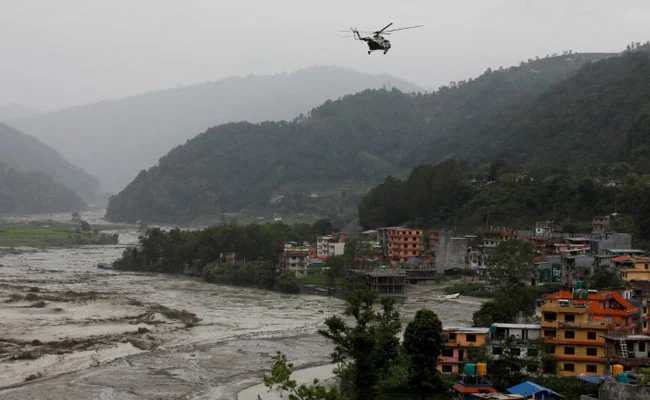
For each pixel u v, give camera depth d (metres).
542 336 94.31
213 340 137.88
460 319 153.88
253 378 108.69
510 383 89.69
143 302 187.50
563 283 180.88
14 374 108.44
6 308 167.12
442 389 92.38
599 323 93.19
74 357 120.00
